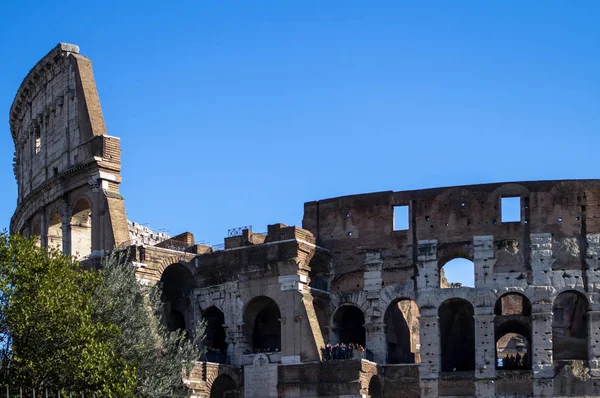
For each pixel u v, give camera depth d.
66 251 112.56
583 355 104.62
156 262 103.75
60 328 71.38
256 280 105.12
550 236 103.50
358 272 108.31
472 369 114.69
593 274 102.00
